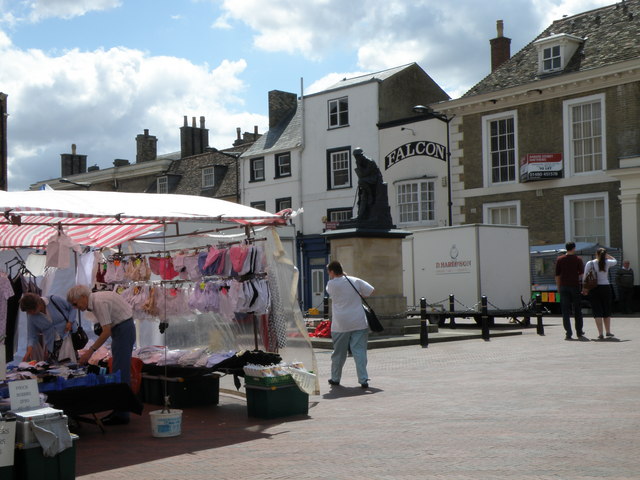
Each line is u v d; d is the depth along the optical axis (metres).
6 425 5.49
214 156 44.88
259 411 8.34
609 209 26.14
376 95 33.72
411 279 22.66
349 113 34.88
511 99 28.81
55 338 8.77
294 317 9.23
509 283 21.23
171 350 9.97
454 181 30.58
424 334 15.37
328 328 17.08
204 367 8.95
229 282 9.42
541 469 5.43
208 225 17.30
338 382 10.46
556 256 26.17
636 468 5.36
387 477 5.43
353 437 6.94
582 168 27.11
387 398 9.09
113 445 7.08
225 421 8.25
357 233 16.73
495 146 29.62
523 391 8.99
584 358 12.00
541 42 28.69
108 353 9.78
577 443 6.21
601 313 14.95
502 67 30.73
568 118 27.38
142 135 50.47
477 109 29.91
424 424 7.35
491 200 29.42
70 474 5.75
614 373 10.18
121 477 5.80
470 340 16.47
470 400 8.57
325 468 5.79
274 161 38.44
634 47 26.52
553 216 27.67
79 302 8.22
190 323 10.38
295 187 37.31
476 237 20.66
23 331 11.73
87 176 52.19
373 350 14.80
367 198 17.38
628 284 24.09
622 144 25.94
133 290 10.70
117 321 8.33
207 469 5.95
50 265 8.81
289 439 7.05
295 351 9.23
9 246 10.66
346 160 35.06
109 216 7.63
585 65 27.36
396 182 32.31
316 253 36.00
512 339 16.22
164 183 45.72
